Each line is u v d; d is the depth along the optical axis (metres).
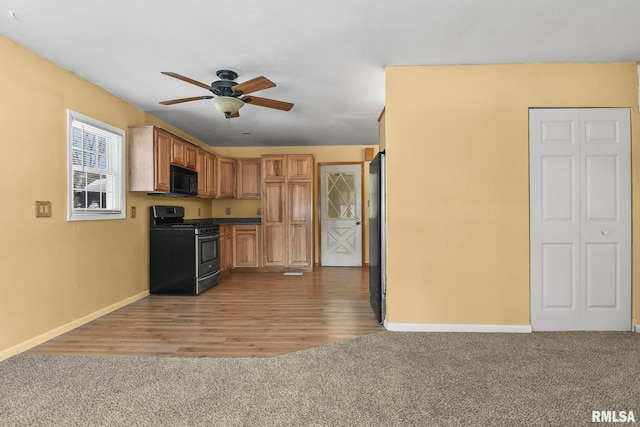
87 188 3.69
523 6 2.33
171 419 1.87
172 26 2.54
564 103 3.24
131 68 3.27
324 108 4.54
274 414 1.92
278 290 5.03
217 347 2.90
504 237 3.27
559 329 3.26
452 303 3.29
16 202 2.77
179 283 4.71
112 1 2.23
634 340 2.97
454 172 3.29
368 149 6.99
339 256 7.14
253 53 2.98
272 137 6.32
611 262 3.24
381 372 2.41
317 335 3.19
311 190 6.55
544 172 3.27
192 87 3.75
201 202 6.55
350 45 2.86
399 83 3.29
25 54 2.86
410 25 2.56
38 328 2.97
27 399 2.07
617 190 3.24
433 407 1.97
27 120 2.87
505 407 1.97
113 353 2.77
